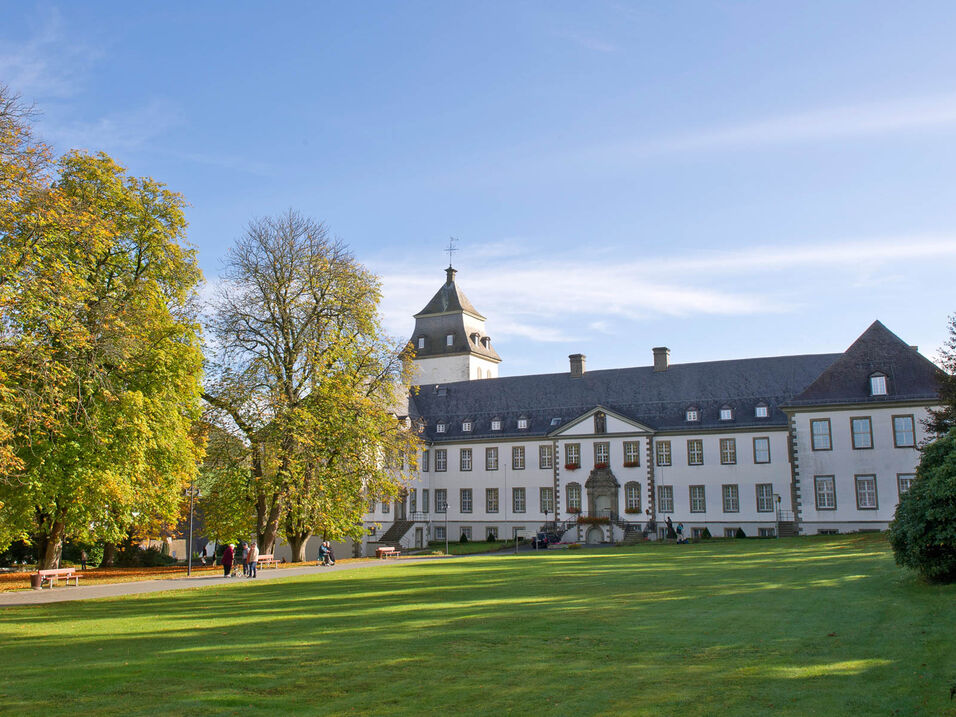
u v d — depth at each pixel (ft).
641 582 85.10
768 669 38.47
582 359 241.76
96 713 32.55
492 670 39.68
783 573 88.89
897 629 47.75
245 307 131.95
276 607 70.23
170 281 111.86
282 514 138.10
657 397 225.15
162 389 103.91
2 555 159.94
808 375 212.02
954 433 70.23
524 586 84.07
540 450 231.30
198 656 44.70
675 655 42.63
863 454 179.42
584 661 41.52
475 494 237.86
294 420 126.62
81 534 108.58
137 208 104.78
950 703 31.68
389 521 220.43
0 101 78.95
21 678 39.29
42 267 84.28
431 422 249.96
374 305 140.67
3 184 78.59
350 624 57.06
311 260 134.00
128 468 96.68
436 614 61.62
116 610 71.00
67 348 87.15
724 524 207.51
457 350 281.74
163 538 178.81
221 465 131.44
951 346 137.39
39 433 88.07
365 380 144.46
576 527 220.43
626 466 218.38
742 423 209.36
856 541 136.67
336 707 33.17
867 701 32.35
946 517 64.49
